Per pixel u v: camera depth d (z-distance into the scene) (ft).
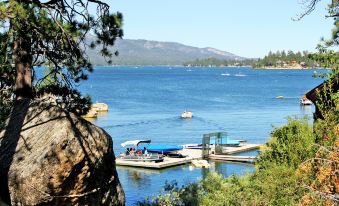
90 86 532.32
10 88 55.83
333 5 47.62
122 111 283.79
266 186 48.75
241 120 244.42
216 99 380.58
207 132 204.13
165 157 147.13
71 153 34.50
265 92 465.88
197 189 57.93
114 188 38.81
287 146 54.75
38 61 54.95
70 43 50.57
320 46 48.75
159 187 112.78
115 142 177.68
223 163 143.13
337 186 37.37
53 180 33.96
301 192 45.42
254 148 166.20
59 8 51.49
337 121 49.21
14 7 40.19
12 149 36.86
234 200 49.83
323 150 43.06
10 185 34.94
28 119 38.75
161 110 291.38
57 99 54.19
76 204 35.27
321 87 60.75
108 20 51.90
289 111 286.66
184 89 502.38
